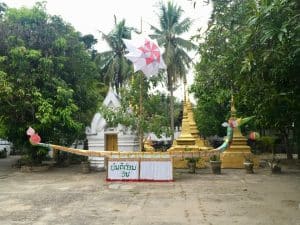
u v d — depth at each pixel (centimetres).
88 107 2500
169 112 3722
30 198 1245
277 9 693
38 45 2198
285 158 2975
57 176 1898
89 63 2470
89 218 936
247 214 961
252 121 2189
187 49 3647
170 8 3725
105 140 2197
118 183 1599
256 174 1902
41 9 2273
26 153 2350
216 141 4434
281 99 1287
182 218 923
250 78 1036
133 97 1958
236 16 986
